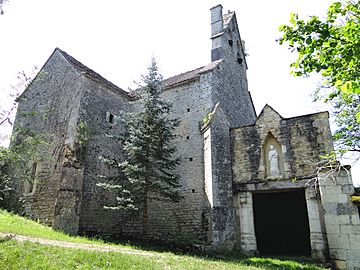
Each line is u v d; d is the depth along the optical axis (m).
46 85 17.14
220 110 14.90
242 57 22.50
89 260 7.02
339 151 9.09
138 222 15.74
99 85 16.61
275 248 16.59
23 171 14.67
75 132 14.38
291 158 12.86
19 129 13.13
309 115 13.08
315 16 5.79
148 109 14.19
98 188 14.90
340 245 10.81
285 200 17.89
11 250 6.86
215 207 12.66
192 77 17.06
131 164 13.78
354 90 5.03
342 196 11.26
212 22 19.98
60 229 12.45
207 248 12.09
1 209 14.47
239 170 13.86
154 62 15.25
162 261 8.07
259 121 14.16
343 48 5.52
